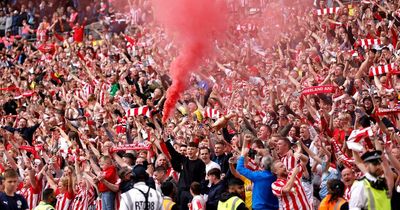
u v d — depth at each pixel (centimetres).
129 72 5666
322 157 3341
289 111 4012
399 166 2755
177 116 4447
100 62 6638
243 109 4275
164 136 3706
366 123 3441
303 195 3031
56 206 3538
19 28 8600
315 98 4278
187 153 3431
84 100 5650
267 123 4056
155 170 3431
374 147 2997
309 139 3609
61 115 4850
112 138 4375
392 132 3162
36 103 5766
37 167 3897
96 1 8188
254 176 3097
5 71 7000
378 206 2616
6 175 2956
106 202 3391
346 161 3170
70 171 3538
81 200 3519
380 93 4134
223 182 3216
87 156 3781
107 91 5575
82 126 4788
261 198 3091
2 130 4572
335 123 3572
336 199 2847
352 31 5428
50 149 4366
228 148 3512
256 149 3328
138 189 3073
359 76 4438
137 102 5106
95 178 3419
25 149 4134
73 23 8262
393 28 5134
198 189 3173
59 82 6556
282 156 3256
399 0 5784
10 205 2948
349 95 4194
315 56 5066
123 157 3703
